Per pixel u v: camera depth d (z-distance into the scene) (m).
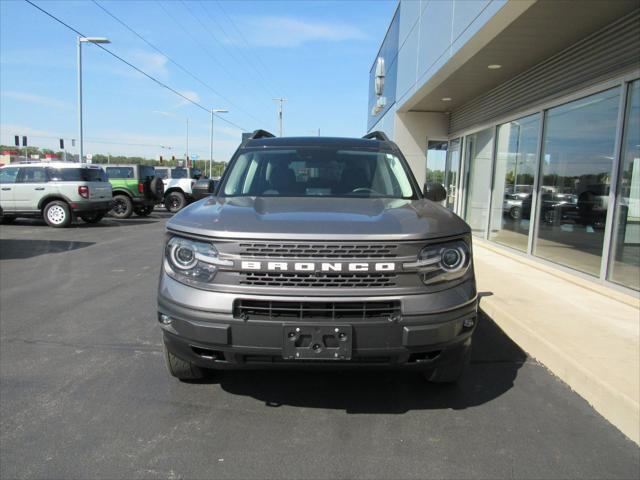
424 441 2.96
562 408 3.42
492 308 5.52
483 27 6.82
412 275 2.82
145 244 11.70
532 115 9.01
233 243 2.81
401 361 2.88
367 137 5.68
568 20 6.47
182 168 22.70
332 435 3.01
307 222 2.92
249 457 2.77
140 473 2.61
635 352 4.05
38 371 3.97
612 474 2.64
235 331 2.78
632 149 6.20
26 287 7.04
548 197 8.30
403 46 13.56
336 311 2.76
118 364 4.13
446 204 14.77
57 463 2.69
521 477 2.60
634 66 6.07
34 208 15.34
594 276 6.78
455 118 13.88
